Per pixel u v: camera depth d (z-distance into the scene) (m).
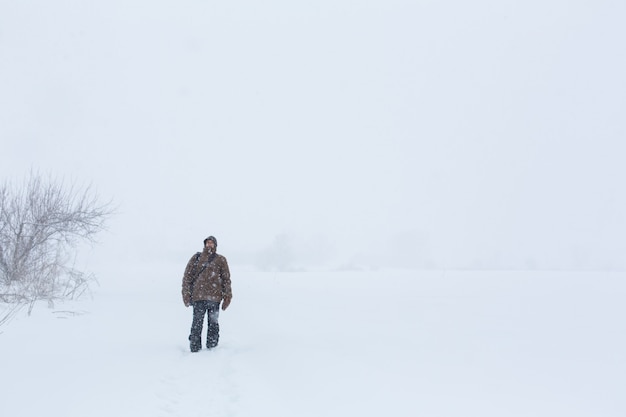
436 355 5.87
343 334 7.46
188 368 5.52
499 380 4.75
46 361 5.03
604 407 3.92
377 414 3.80
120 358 5.53
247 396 4.45
